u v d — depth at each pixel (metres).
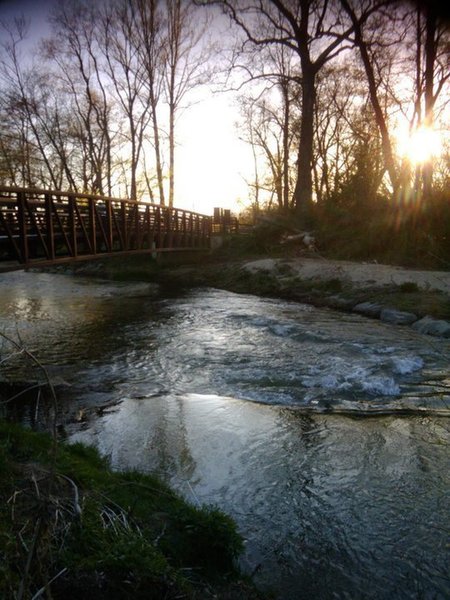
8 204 9.91
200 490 4.53
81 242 13.81
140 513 3.66
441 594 3.32
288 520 4.09
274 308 14.70
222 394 7.15
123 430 5.88
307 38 24.77
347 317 13.01
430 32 19.50
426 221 18.70
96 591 2.71
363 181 23.19
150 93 30.48
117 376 8.09
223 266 23.77
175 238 23.67
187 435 5.72
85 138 33.00
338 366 8.23
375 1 20.42
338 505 4.30
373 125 27.47
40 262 10.74
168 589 2.86
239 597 3.11
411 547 3.76
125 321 12.81
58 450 4.38
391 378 7.48
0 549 2.71
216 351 9.58
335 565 3.58
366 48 22.39
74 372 8.30
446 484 4.62
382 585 3.40
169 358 9.15
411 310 12.36
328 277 17.05
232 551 3.46
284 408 6.53
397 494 4.46
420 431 5.76
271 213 27.38
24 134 31.89
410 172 20.11
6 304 15.48
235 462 5.06
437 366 8.28
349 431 5.77
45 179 34.06
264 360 8.84
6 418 6.14
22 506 3.22
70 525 3.10
